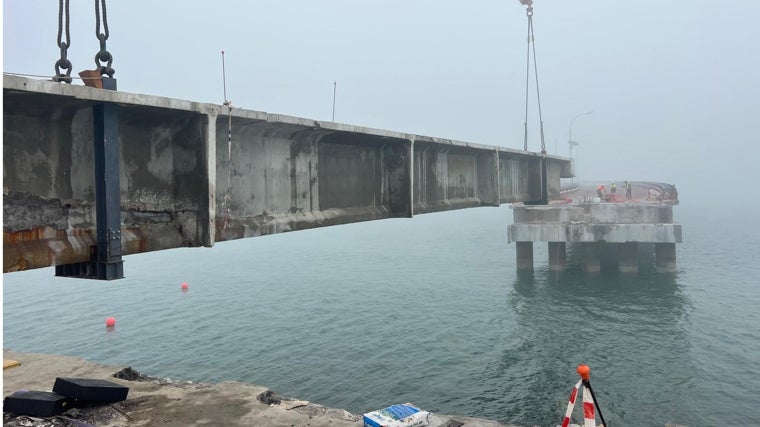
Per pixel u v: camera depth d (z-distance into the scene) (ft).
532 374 75.97
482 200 58.34
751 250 188.85
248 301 125.39
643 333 92.22
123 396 30.53
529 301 116.37
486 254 196.85
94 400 29.07
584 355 82.48
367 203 38.58
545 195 82.07
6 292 141.38
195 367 82.48
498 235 286.05
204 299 128.77
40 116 18.79
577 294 121.29
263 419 28.40
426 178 46.98
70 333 101.60
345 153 36.32
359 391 71.67
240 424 27.78
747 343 85.10
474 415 64.18
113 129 19.83
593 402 21.07
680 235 116.98
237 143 27.35
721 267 152.25
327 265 181.98
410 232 337.31
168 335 98.99
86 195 20.20
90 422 27.35
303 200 32.12
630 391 69.26
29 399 27.17
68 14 21.57
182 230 23.27
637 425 60.70
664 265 135.13
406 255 203.31
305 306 118.52
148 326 105.40
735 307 106.42
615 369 76.64
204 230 22.99
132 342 95.40
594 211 123.85
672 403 65.41
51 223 19.11
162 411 29.30
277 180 30.04
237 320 107.96
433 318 105.29
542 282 134.62
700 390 68.54
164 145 22.93
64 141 19.52
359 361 82.58
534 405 66.39
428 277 149.89
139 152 22.03
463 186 55.01
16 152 18.16
